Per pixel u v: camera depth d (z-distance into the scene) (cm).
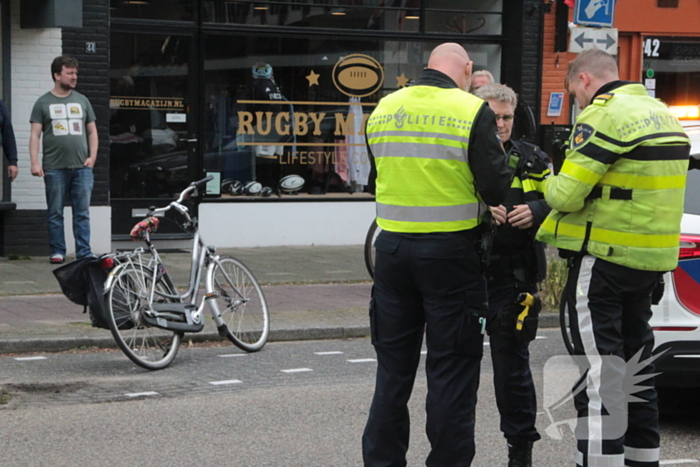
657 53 2052
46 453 714
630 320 636
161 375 974
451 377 573
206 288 1056
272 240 1823
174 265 1563
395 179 571
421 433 776
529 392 650
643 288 618
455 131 554
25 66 1566
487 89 669
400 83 1897
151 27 1708
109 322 960
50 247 1532
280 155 1828
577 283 624
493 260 650
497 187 551
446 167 558
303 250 1788
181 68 1745
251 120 1800
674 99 2070
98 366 1005
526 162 652
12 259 1561
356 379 972
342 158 1870
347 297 1382
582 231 615
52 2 1485
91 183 1512
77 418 809
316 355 1088
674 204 613
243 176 1803
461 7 1920
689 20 2058
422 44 1906
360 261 1681
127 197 1722
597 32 1367
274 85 1811
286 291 1414
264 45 1797
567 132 1839
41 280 1394
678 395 917
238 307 1102
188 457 709
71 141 1486
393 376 593
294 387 930
